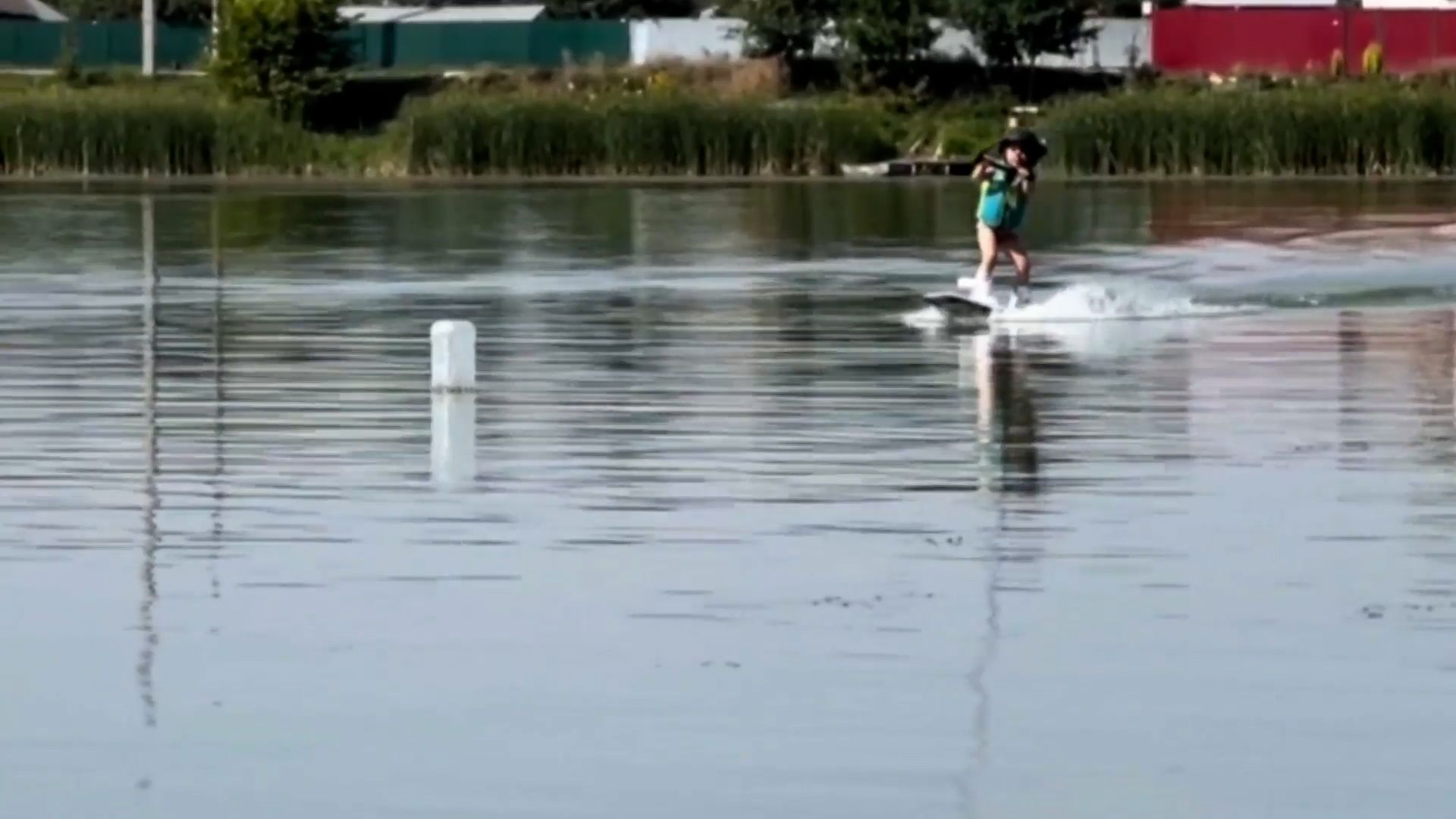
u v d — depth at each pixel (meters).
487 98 175.25
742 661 32.56
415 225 121.00
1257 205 134.00
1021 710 30.30
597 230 118.00
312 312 78.50
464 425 53.06
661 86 194.00
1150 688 31.22
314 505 43.50
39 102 170.50
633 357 65.75
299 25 198.75
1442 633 33.75
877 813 26.70
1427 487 45.00
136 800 27.11
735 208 136.12
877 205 139.38
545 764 28.34
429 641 33.62
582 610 35.28
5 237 112.19
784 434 51.59
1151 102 168.50
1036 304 78.62
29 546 39.91
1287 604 35.53
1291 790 27.33
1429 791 27.28
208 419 54.22
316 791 27.42
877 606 35.47
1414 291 85.00
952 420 53.50
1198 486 45.12
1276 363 63.91
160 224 121.69
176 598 36.19
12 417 54.59
